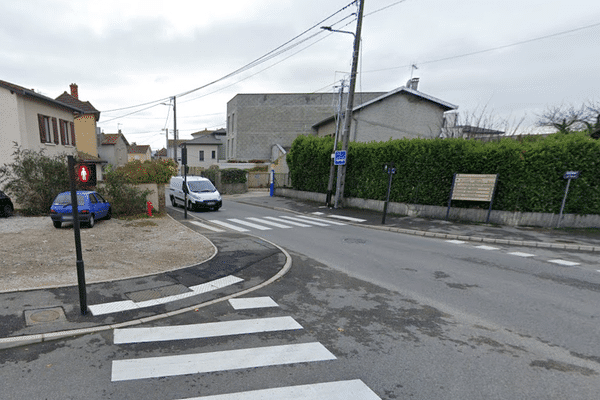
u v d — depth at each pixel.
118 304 4.98
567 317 4.88
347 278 6.62
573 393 3.10
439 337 4.21
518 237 10.66
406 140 15.36
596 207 11.98
